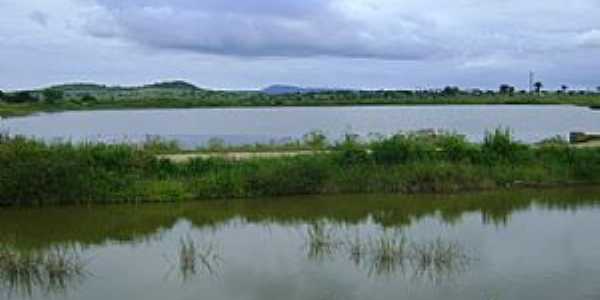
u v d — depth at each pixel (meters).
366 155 31.97
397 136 34.56
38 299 16.08
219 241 21.89
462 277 17.33
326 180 30.09
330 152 32.81
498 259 19.05
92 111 138.75
